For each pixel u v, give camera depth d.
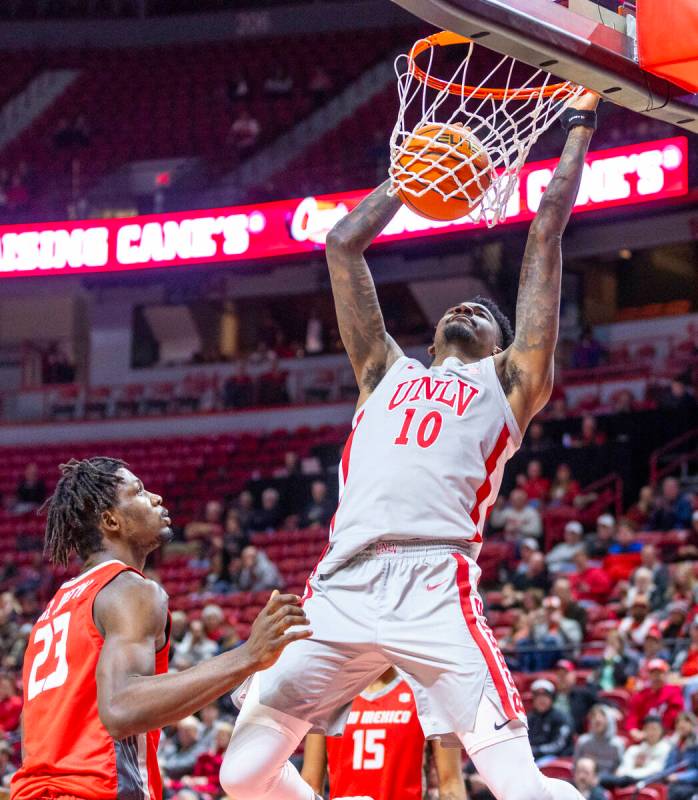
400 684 5.36
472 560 3.59
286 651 3.59
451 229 18.56
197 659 12.88
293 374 24.48
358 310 4.04
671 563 14.44
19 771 3.36
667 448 17.84
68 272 20.95
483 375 3.79
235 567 17.03
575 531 15.73
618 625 12.77
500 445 3.71
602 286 23.64
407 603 3.51
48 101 27.98
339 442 20.50
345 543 3.61
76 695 3.30
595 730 9.94
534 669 12.24
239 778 3.52
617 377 20.86
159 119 27.00
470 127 4.20
